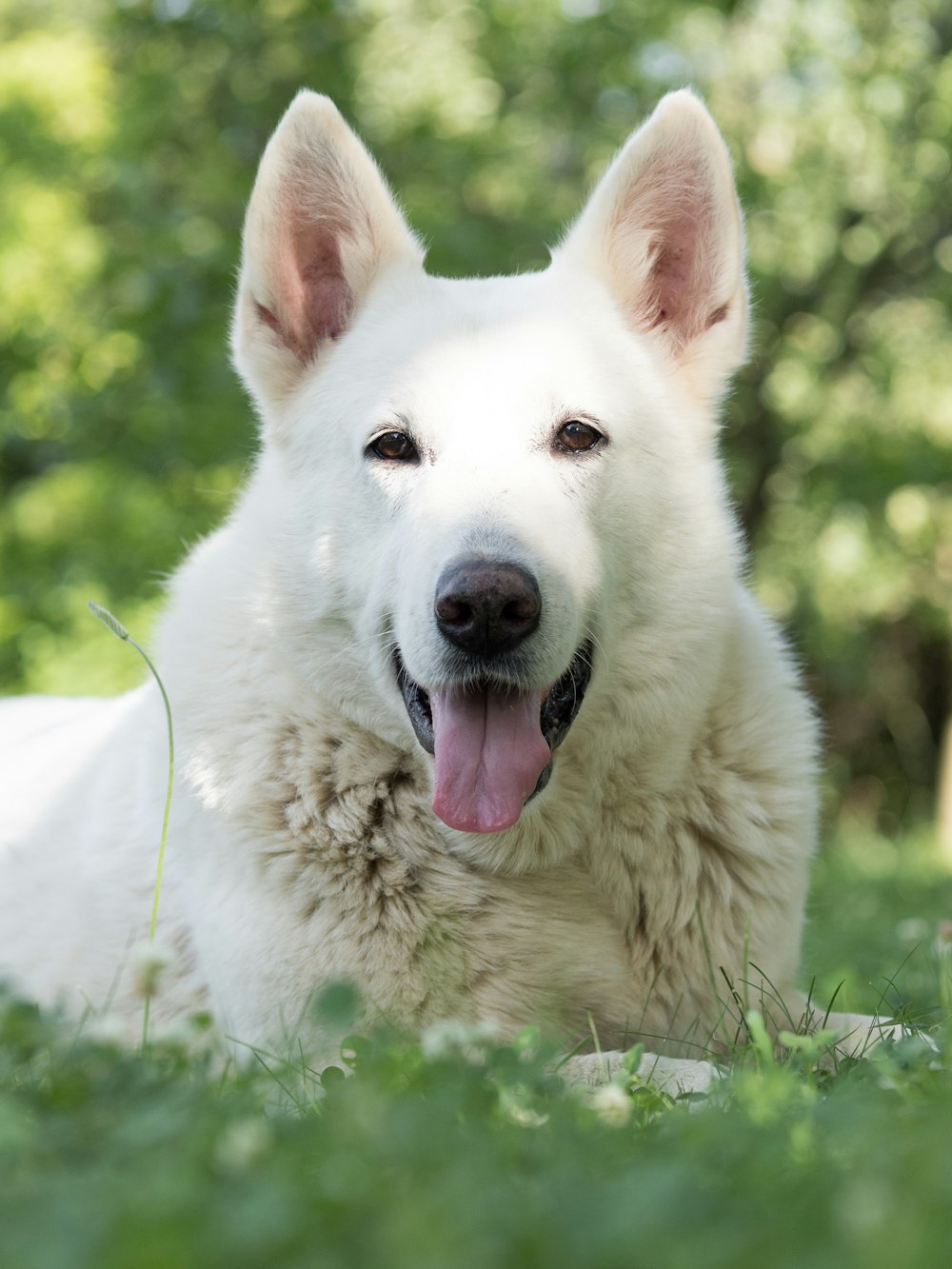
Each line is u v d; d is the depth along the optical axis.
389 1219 1.94
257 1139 2.46
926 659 27.27
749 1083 3.09
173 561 15.84
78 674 15.80
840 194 17.08
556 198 16.91
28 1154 2.54
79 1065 3.13
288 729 4.43
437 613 3.99
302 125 4.77
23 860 5.27
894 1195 2.00
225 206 14.92
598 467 4.40
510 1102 2.91
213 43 15.12
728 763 4.52
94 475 16.25
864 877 10.85
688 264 4.86
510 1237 1.92
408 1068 3.18
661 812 4.44
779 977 4.57
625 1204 2.00
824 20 16.62
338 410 4.60
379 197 4.85
